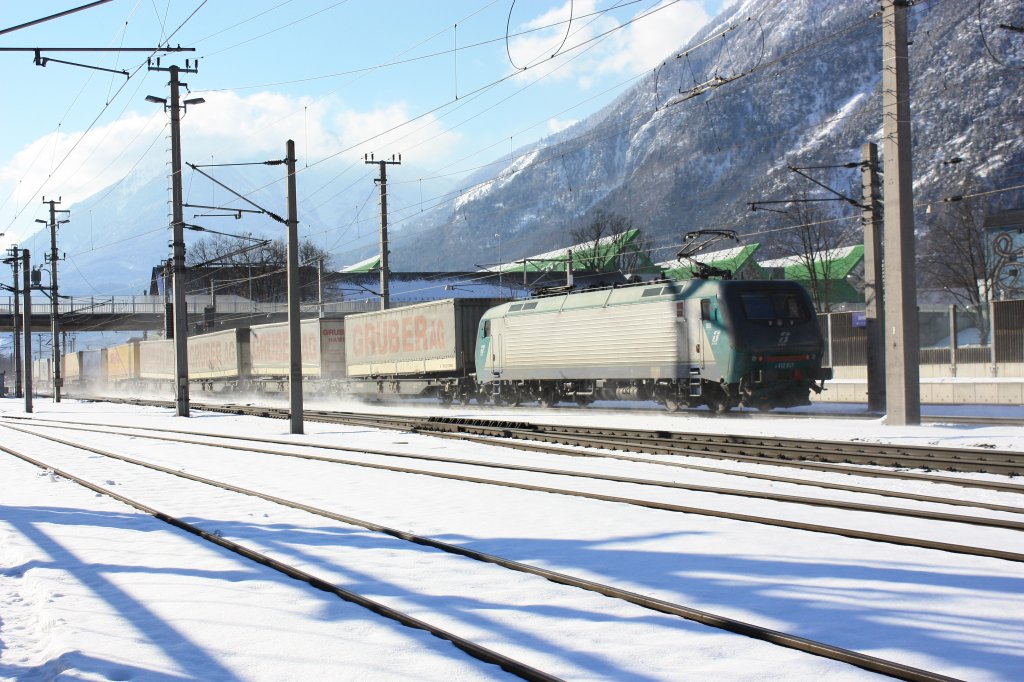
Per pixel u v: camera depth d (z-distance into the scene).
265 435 24.73
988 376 33.31
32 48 17.61
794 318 24.70
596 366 28.14
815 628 5.90
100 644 5.96
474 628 6.12
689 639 5.75
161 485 14.74
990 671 5.03
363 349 40.50
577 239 86.38
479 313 34.62
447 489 13.09
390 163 43.19
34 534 10.48
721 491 11.70
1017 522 9.06
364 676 5.24
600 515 10.38
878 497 11.23
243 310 73.88
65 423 34.03
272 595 7.26
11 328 81.56
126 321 74.44
